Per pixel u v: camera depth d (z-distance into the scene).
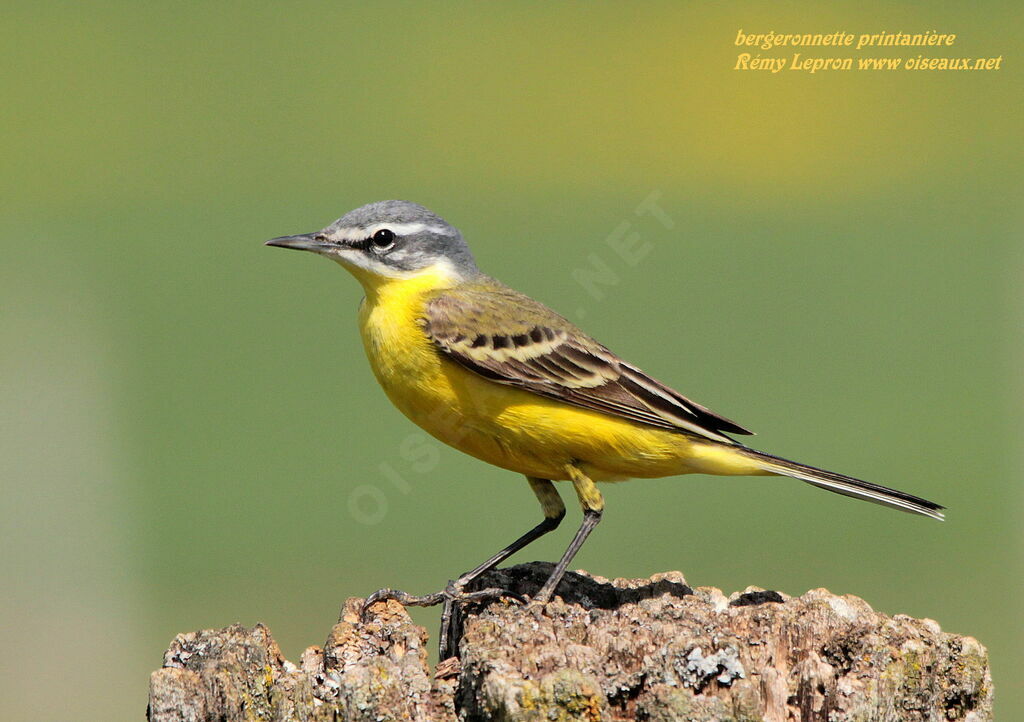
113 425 19.02
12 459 18.67
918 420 18.62
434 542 16.33
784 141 29.00
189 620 15.05
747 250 24.80
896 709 6.34
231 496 17.17
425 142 29.61
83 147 29.97
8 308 22.23
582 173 27.94
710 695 6.04
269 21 36.31
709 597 7.33
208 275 23.77
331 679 6.47
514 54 33.66
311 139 30.36
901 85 30.06
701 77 30.72
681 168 27.83
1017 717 14.36
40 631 15.25
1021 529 16.44
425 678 6.34
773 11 33.06
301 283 23.73
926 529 16.66
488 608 7.18
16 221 26.53
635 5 34.38
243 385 19.86
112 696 14.57
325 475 17.56
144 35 35.31
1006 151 28.30
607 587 7.90
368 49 34.91
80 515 17.23
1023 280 23.47
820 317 22.11
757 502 17.95
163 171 28.75
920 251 24.36
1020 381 19.80
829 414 18.83
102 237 24.67
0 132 30.41
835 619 6.70
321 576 15.78
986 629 14.73
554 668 6.05
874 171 27.61
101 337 21.45
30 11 36.94
